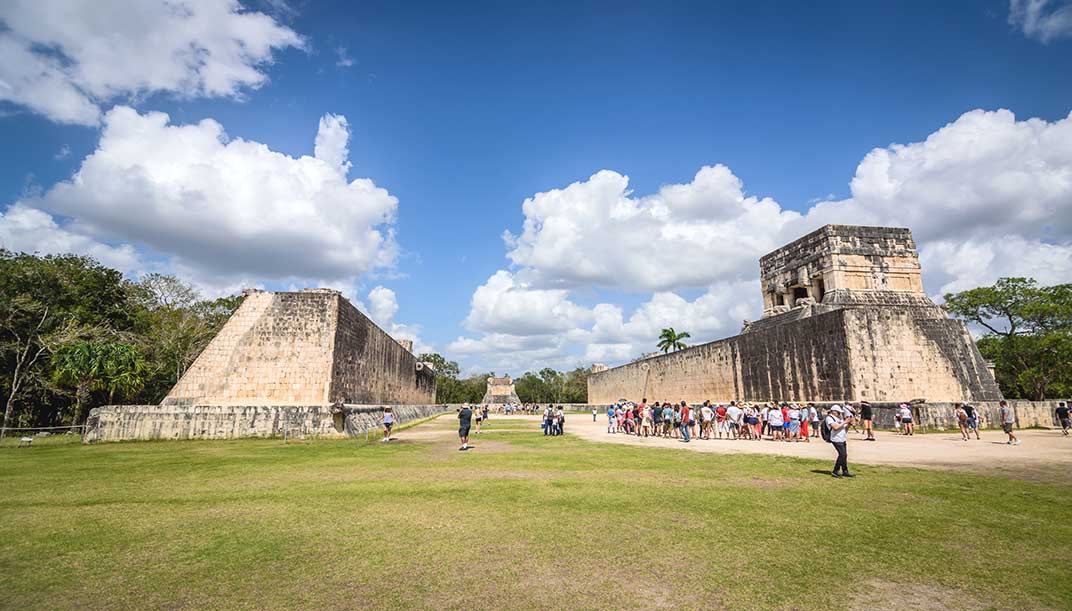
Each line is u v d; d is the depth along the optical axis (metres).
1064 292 34.19
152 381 32.78
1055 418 22.88
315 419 19.80
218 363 22.81
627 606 4.30
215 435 19.22
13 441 19.28
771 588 4.68
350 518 7.03
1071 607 4.29
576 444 17.89
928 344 24.41
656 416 22.08
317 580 4.85
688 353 39.47
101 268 30.89
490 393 80.19
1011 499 8.05
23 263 27.25
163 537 6.15
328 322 23.69
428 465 12.20
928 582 4.82
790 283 35.38
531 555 5.54
